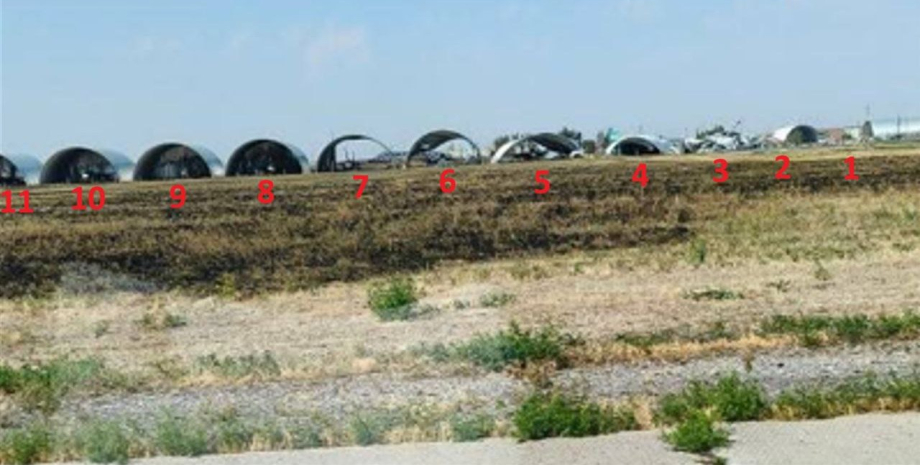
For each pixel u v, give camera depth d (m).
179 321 14.78
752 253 18.89
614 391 8.52
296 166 100.75
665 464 6.03
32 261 24.31
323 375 9.95
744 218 26.36
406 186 49.47
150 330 14.19
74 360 11.30
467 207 33.88
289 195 45.91
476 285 16.97
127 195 54.19
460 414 7.80
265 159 102.12
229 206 40.50
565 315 13.02
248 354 11.57
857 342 10.01
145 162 100.56
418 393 8.88
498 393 8.71
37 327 14.82
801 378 8.59
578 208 31.77
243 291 18.06
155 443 7.18
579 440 6.63
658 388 8.55
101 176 101.56
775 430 6.63
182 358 11.54
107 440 7.10
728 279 15.69
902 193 31.55
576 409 7.11
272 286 18.72
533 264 19.66
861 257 17.36
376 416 7.71
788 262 17.27
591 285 16.02
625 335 11.16
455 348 10.63
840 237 20.88
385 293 15.26
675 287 15.08
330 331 13.17
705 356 9.77
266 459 6.61
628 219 28.02
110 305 16.98
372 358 10.64
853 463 5.89
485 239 25.02
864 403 7.16
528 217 29.72
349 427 7.39
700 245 20.30
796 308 12.45
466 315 13.68
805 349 9.84
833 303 12.69
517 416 7.07
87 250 26.05
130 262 23.56
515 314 13.37
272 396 9.08
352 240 25.73
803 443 6.31
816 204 29.02
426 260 21.66
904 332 10.25
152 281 20.27
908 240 19.69
